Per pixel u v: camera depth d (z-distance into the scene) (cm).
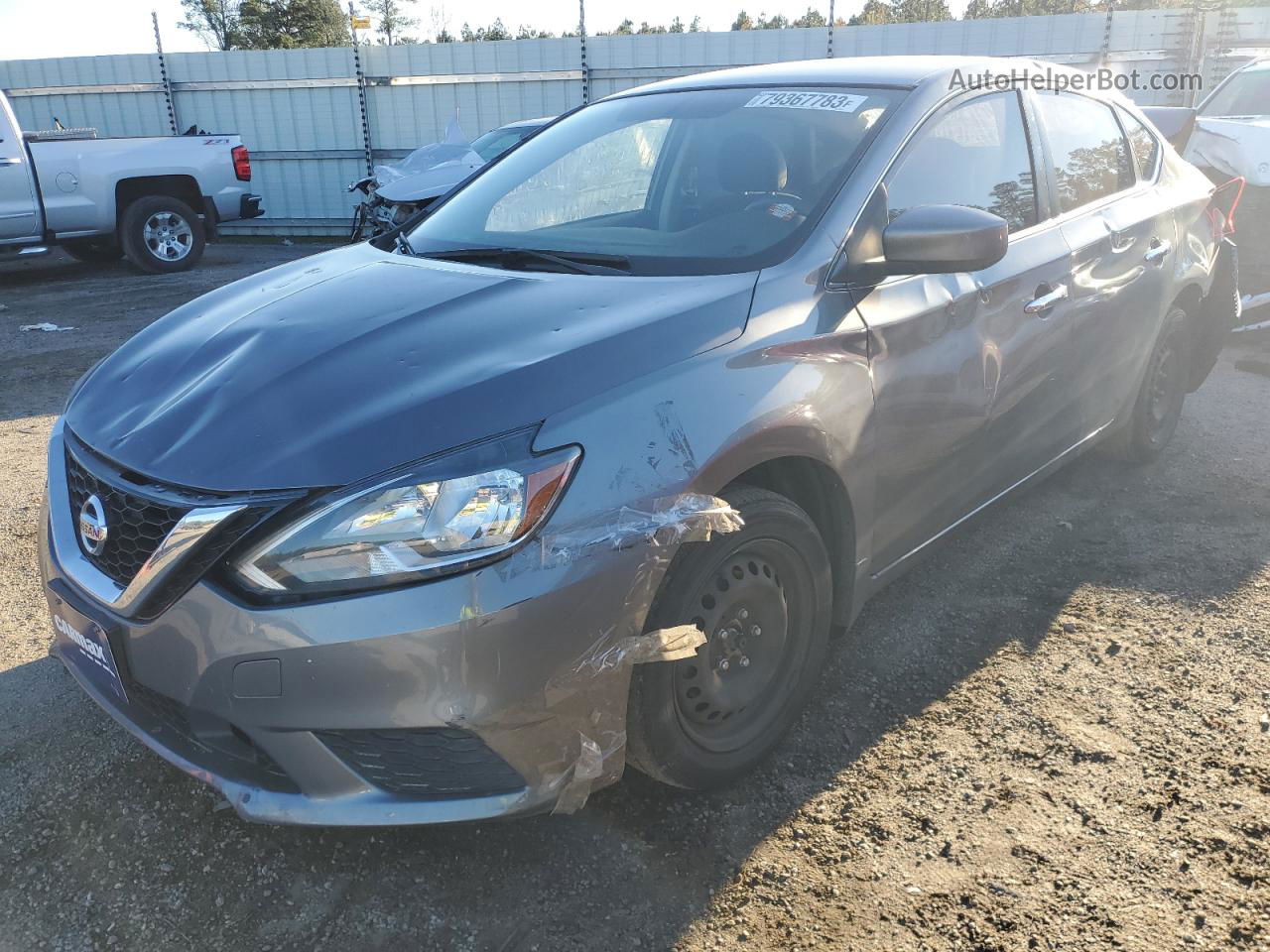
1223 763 238
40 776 243
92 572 203
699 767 220
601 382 195
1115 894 199
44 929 198
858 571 253
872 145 265
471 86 1537
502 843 218
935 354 259
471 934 194
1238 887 200
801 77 309
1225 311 448
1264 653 285
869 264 247
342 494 176
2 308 912
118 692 206
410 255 291
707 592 210
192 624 183
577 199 298
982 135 300
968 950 187
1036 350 302
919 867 208
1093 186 355
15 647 306
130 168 1093
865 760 244
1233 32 1337
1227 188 498
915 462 261
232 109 1609
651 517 189
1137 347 372
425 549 175
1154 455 431
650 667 199
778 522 219
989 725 256
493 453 180
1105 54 1373
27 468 473
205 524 180
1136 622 305
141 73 1612
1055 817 221
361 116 1574
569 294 233
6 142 1013
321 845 219
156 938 196
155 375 226
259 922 199
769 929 193
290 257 1317
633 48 1477
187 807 231
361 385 197
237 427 193
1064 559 348
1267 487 407
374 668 175
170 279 1080
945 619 310
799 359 222
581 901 202
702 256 250
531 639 178
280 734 182
